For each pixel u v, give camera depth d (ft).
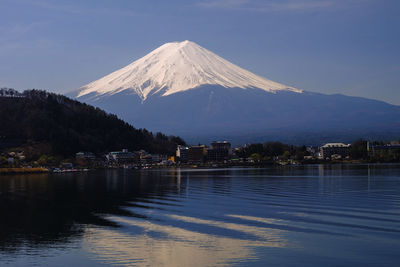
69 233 250.16
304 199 370.53
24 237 242.37
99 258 203.00
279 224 262.26
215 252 208.74
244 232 244.01
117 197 414.21
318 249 209.56
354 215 287.28
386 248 209.26
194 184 561.02
